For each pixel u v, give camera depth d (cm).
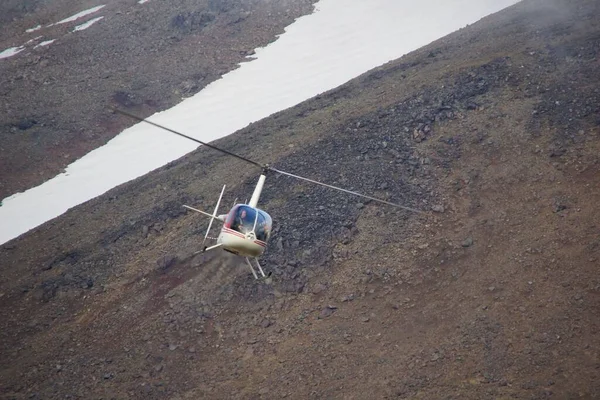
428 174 13675
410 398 9438
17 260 14850
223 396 10062
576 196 12288
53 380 10762
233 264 12419
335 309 11256
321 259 12162
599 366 9281
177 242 13438
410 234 12388
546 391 9081
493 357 9819
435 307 10950
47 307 12556
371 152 14612
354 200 13288
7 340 11888
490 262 11538
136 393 10319
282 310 11425
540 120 14338
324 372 10162
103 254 13750
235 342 11006
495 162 13612
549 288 10756
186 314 11644
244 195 14300
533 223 12038
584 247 11256
